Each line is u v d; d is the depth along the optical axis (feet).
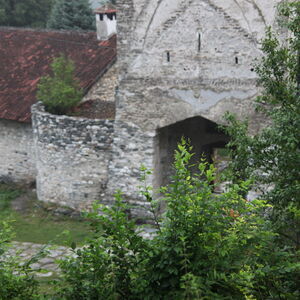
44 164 78.54
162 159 73.92
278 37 59.62
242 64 62.95
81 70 90.58
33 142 87.15
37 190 81.92
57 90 79.56
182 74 66.39
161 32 66.08
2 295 30.48
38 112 77.61
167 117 68.49
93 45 97.09
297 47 38.29
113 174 72.54
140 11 66.13
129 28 67.31
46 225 73.00
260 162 39.40
